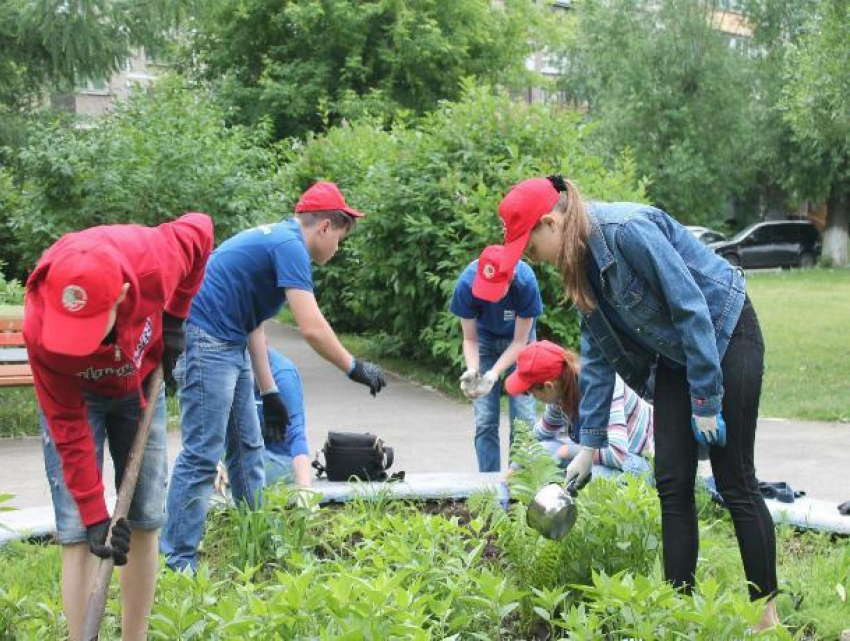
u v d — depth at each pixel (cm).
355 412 1020
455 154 1130
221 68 2855
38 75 1328
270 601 315
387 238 1180
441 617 331
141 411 353
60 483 338
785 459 805
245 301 464
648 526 405
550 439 550
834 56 1775
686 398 371
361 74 2708
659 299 355
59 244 297
